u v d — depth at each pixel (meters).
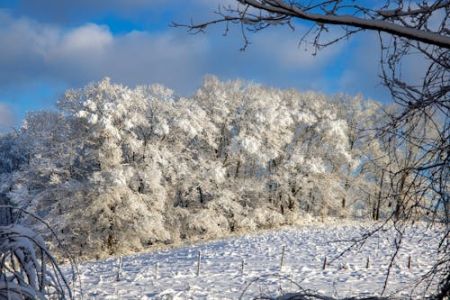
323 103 46.53
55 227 32.62
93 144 35.59
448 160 3.07
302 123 46.75
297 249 26.16
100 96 36.09
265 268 21.16
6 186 37.16
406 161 3.24
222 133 44.56
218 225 40.56
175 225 39.00
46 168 34.69
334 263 21.45
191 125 39.31
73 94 36.69
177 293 16.42
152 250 35.31
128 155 37.91
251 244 29.00
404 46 2.99
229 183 42.72
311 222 42.88
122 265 24.64
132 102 37.94
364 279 17.95
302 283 17.41
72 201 33.56
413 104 3.00
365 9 2.78
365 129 3.31
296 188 44.56
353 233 32.38
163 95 40.72
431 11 2.76
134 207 33.59
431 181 3.16
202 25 2.83
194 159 43.03
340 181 44.62
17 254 4.32
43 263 4.41
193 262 23.67
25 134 38.38
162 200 35.69
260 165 44.69
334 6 2.77
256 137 42.69
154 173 35.38
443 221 3.19
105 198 33.12
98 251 33.53
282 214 44.19
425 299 3.42
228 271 20.77
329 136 42.78
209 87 46.59
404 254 21.48
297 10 2.61
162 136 40.19
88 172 36.34
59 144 35.41
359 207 44.75
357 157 41.06
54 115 37.19
